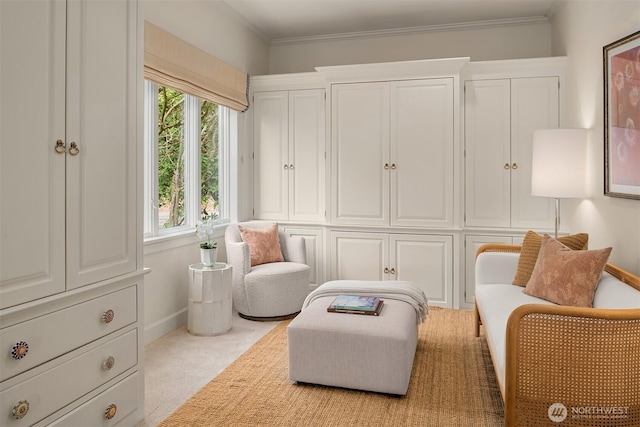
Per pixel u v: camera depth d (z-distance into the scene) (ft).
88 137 5.98
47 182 5.41
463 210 13.73
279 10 13.91
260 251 13.24
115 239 6.50
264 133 15.40
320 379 8.28
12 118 4.97
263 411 7.50
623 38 8.72
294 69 16.74
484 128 13.51
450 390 8.23
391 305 9.27
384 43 15.87
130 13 6.70
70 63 5.66
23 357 5.10
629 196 8.46
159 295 11.16
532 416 6.11
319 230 14.90
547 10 13.84
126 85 6.65
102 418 6.26
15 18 4.97
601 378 5.90
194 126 12.84
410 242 13.89
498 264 10.57
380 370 7.96
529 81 13.14
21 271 5.10
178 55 11.05
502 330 7.45
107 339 6.35
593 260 8.14
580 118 11.46
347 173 14.34
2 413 4.88
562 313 5.88
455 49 15.24
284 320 12.48
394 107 13.85
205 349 10.31
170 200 12.07
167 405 7.72
